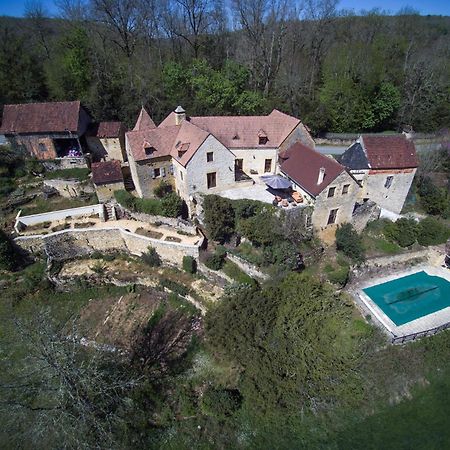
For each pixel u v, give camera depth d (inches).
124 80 2338.8
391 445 1008.9
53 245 1557.6
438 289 1419.8
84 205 1760.6
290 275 1246.3
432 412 1075.9
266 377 1047.6
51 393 1048.8
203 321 1314.0
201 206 1517.0
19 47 2290.8
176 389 1148.5
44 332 914.1
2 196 1790.1
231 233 1487.5
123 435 1013.8
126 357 1239.5
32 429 946.7
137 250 1577.3
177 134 1660.9
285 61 2677.2
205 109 2181.3
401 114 2610.7
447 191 1844.2
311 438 1029.8
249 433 1043.9
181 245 1450.5
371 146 1584.6
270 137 1684.3
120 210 1679.4
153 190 1678.2
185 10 2509.8
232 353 1112.2
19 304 1440.7
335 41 3262.8
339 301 1288.1
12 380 1154.7
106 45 2583.7
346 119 2527.1
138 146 1573.6
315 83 2802.7
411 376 1148.5
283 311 1122.0
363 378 1114.7
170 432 1048.8
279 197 1491.1
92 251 1616.6
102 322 1371.8
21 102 2247.8
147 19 2517.2
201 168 1517.0
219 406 1054.4
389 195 1665.8
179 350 1262.3
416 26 3700.8
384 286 1432.1
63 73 2249.0
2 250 1476.4
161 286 1465.3
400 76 2755.9
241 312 1133.1
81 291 1486.2
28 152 1903.3
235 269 1412.4
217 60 2753.4
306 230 1441.9
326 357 1098.7
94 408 992.2
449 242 1557.6
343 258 1462.8
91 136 1979.6
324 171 1403.8
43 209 1755.7
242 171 1753.2
